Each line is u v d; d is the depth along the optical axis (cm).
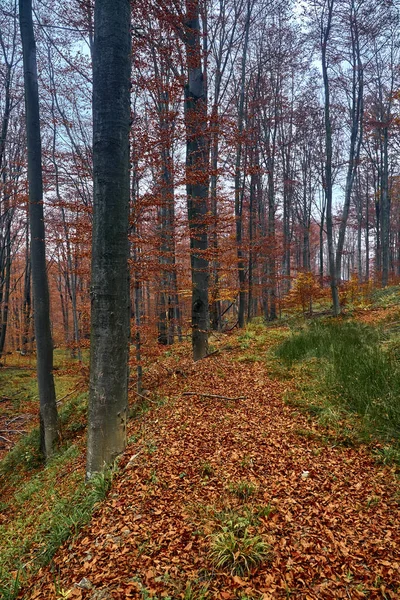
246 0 1384
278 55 1529
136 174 646
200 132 606
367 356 611
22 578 294
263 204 2192
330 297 1938
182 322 1064
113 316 424
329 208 1298
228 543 262
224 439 461
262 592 229
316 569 246
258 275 1642
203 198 778
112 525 316
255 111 1534
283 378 660
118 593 237
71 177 884
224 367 790
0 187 1180
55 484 530
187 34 645
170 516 315
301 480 360
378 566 245
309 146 2136
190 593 228
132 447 467
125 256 428
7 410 1178
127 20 410
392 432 417
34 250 749
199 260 866
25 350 2044
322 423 475
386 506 312
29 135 724
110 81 399
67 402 1012
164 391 721
